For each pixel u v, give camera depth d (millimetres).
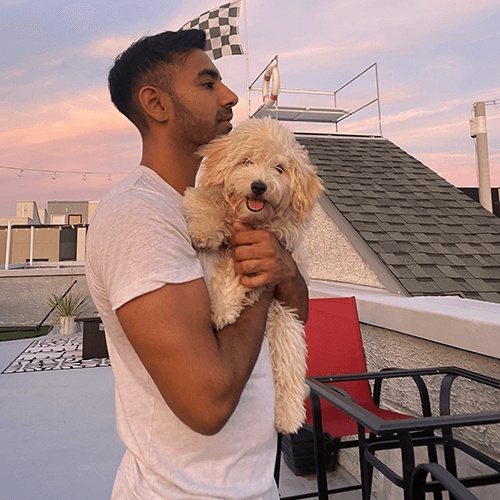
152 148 1036
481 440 1839
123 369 874
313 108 7340
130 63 1018
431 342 2135
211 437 820
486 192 8844
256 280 902
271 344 1110
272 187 1083
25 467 3000
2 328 9125
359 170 5203
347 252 4094
